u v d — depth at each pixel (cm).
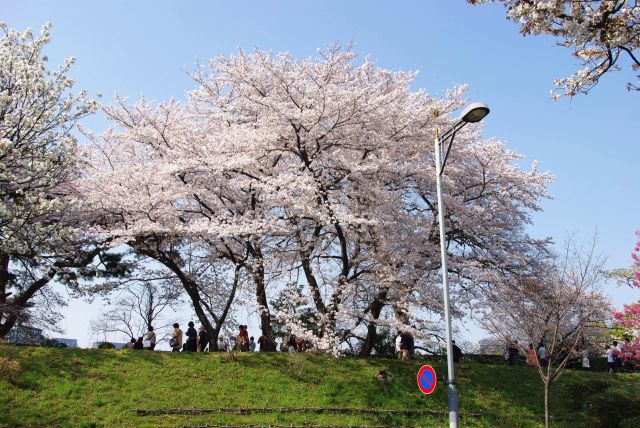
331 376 1700
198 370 1644
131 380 1547
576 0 885
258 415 1429
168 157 2067
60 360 1606
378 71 2216
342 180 2012
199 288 2272
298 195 1836
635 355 2073
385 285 1892
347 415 1487
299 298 1805
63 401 1406
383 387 1667
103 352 1702
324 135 1905
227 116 2130
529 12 894
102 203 1895
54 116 1458
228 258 2086
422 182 2077
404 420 1498
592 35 899
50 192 1852
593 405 1614
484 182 2145
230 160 1827
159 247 1995
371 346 2052
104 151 2284
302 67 1961
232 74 2055
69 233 1405
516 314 1848
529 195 2216
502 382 1858
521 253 2161
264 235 1955
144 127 2122
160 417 1381
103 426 1315
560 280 1670
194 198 2081
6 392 1406
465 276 1966
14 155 1380
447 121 2050
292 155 2100
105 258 2186
